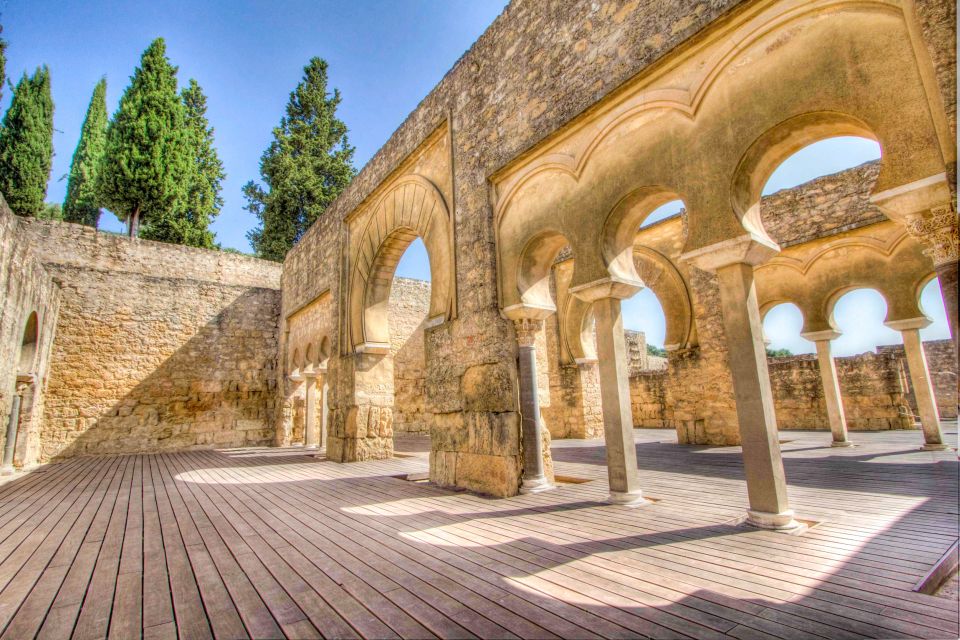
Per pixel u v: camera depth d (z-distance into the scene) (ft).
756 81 12.51
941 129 9.24
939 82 9.26
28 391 35.14
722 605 8.27
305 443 47.16
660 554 10.95
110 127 66.80
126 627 8.26
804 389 43.65
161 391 46.26
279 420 50.11
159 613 8.80
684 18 14.16
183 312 48.65
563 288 47.14
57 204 96.68
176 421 46.50
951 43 9.16
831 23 11.25
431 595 9.23
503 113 20.98
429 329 24.23
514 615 8.23
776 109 11.99
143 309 46.68
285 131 84.94
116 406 43.96
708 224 13.23
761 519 12.45
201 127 83.56
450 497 18.97
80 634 8.03
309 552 12.30
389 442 33.32
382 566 11.02
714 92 13.47
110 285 45.39
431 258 25.11
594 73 16.87
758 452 12.66
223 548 12.90
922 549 10.66
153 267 49.52
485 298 20.59
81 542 13.80
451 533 13.58
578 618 8.02
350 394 32.48
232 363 50.44
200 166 82.53
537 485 18.71
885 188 10.07
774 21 12.16
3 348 27.22
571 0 18.12
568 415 45.73
